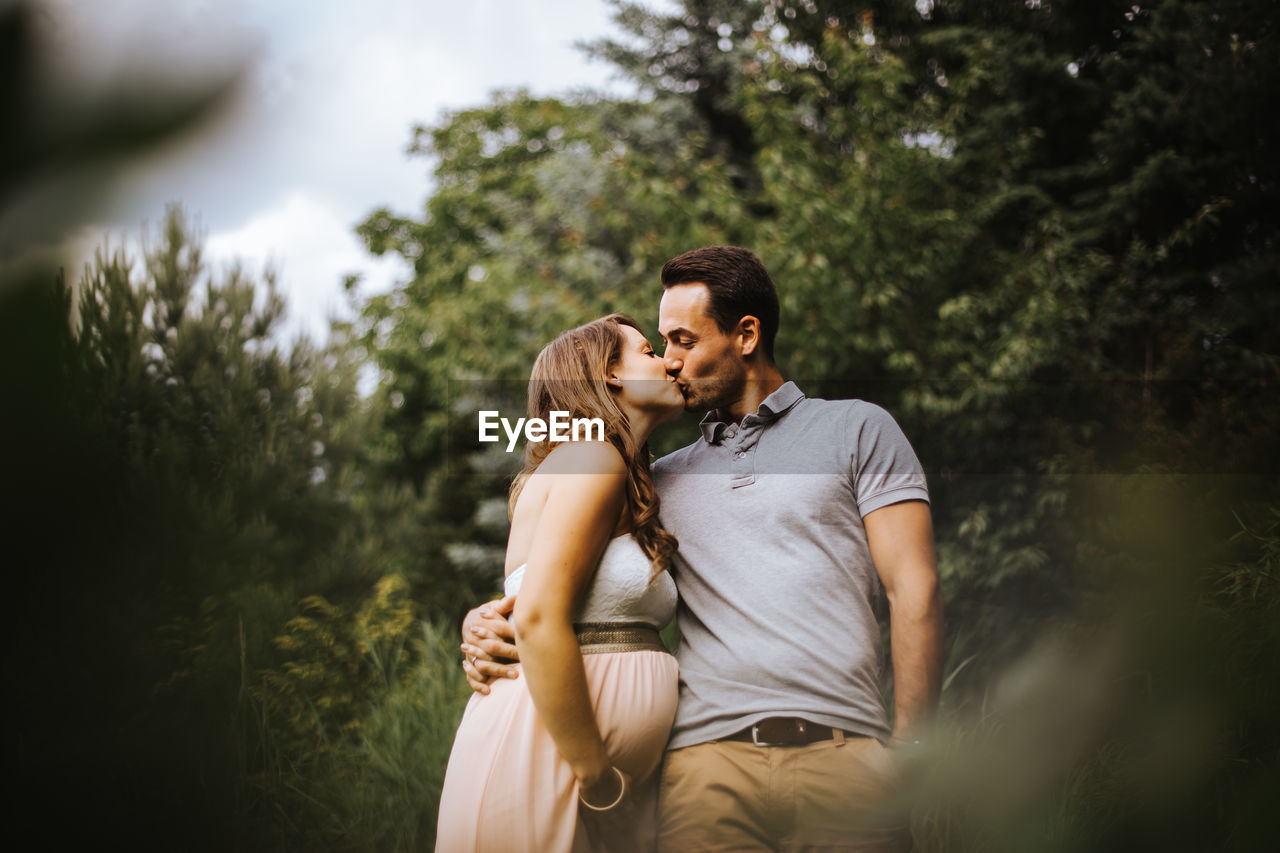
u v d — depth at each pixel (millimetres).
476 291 8906
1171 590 1651
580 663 1447
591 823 1540
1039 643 2473
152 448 3355
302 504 4879
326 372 5199
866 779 1556
